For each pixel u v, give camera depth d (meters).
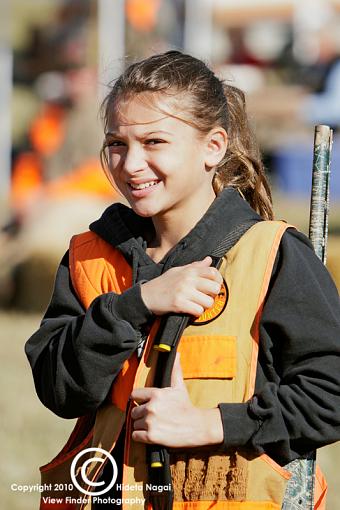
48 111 35.34
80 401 6.12
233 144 6.98
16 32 38.00
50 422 14.42
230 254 6.18
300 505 6.16
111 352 5.98
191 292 5.92
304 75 37.59
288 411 5.86
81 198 28.91
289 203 34.25
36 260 27.19
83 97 34.19
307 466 6.20
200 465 5.89
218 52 39.44
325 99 36.38
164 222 6.43
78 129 32.53
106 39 33.25
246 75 38.12
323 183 6.78
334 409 5.89
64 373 6.12
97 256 6.61
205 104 6.32
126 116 6.19
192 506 5.88
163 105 6.16
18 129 35.22
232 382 5.93
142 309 5.97
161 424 5.79
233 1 39.66
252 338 5.98
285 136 36.12
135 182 6.21
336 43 37.66
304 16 38.34
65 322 6.40
